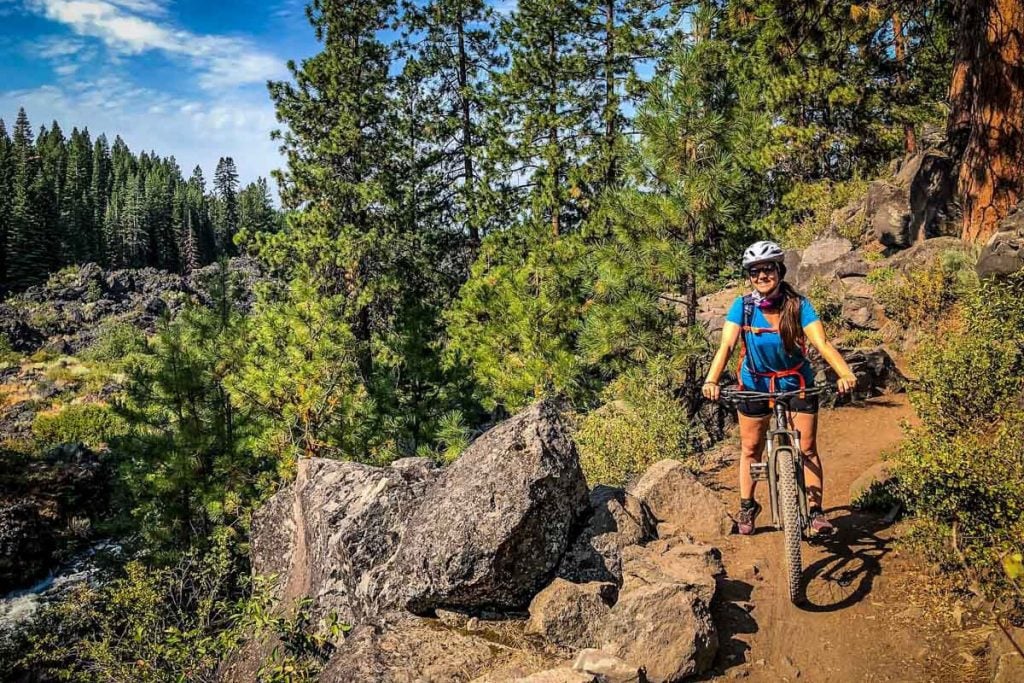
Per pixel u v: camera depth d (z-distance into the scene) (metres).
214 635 9.15
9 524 20.22
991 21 10.95
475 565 4.61
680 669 3.84
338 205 23.81
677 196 9.46
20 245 89.50
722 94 9.62
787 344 4.32
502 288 13.79
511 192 23.33
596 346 10.35
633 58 20.39
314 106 23.97
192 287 89.69
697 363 10.02
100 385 47.12
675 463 6.33
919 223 16.06
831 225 19.73
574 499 5.16
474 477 5.01
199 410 15.58
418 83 25.20
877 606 4.29
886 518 5.28
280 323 15.17
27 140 156.25
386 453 15.21
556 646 4.27
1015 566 2.82
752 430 4.93
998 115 10.95
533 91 22.72
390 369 17.08
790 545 4.24
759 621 4.37
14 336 63.69
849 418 8.55
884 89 23.00
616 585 4.80
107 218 118.38
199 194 151.88
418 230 24.58
